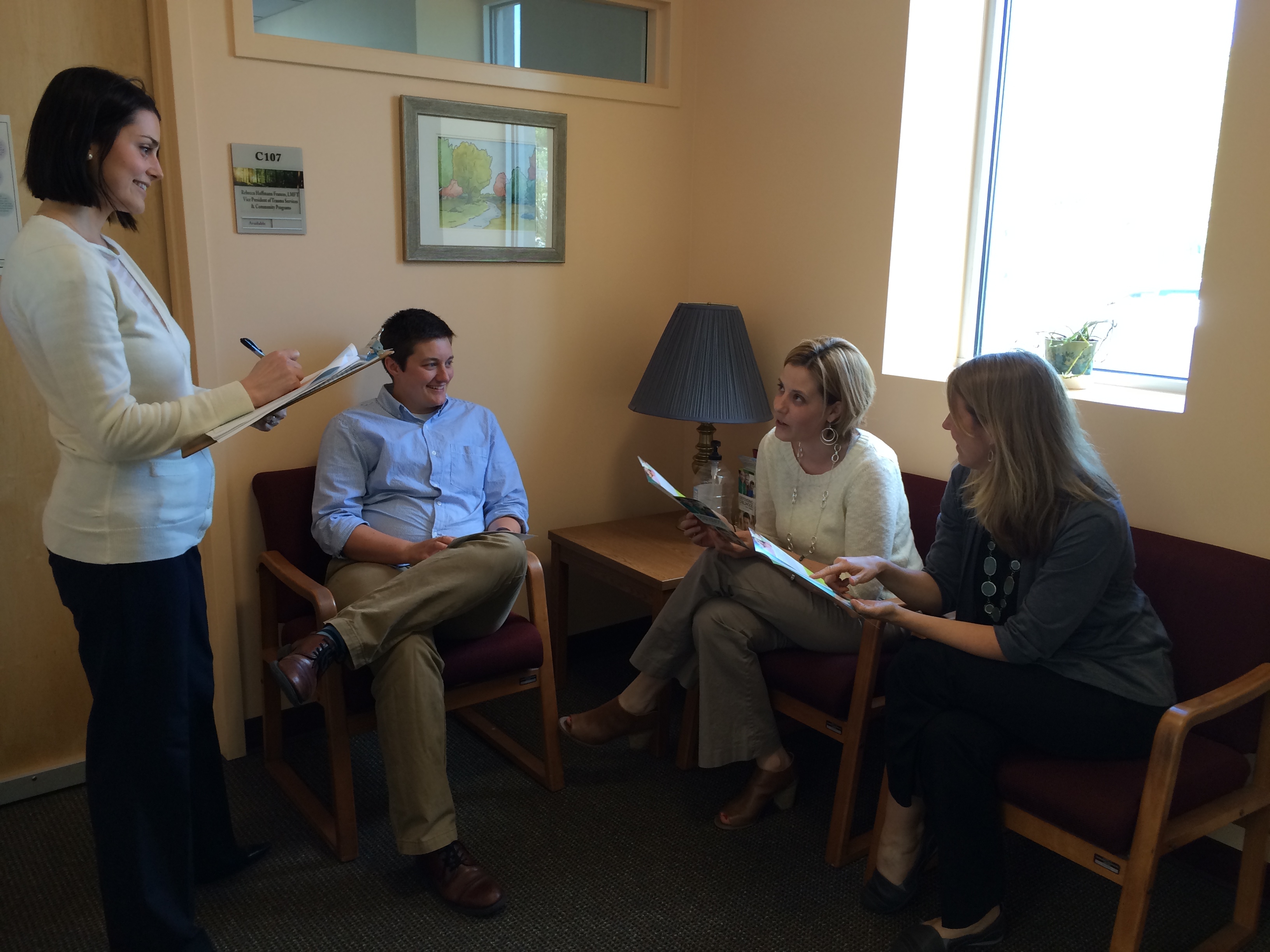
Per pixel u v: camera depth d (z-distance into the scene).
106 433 1.44
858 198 2.47
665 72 2.88
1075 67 2.29
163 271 2.24
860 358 2.04
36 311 1.41
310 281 2.37
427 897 1.90
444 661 1.99
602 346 2.90
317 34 2.29
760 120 2.73
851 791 1.95
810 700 1.99
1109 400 2.10
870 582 2.00
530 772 2.33
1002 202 2.47
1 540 2.15
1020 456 1.67
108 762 1.57
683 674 2.24
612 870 1.98
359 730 2.01
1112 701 1.63
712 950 1.76
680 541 2.71
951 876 1.68
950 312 2.57
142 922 1.61
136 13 2.11
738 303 2.89
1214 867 1.98
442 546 2.09
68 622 2.27
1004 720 1.66
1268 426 1.79
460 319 2.61
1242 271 1.80
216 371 2.26
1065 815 1.55
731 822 2.12
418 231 2.48
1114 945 1.54
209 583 2.34
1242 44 1.75
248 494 2.36
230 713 2.40
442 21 2.46
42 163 1.42
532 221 2.68
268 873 1.97
